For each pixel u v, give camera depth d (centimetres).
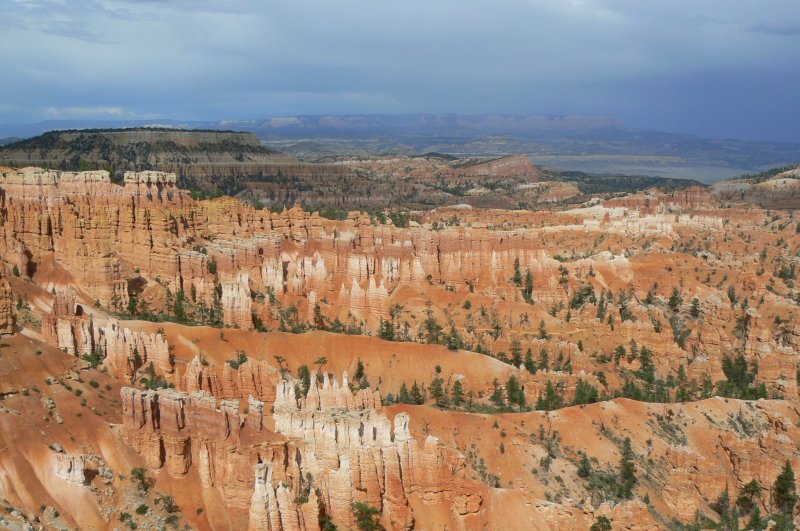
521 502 11844
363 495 10825
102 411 11419
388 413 13112
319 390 12706
